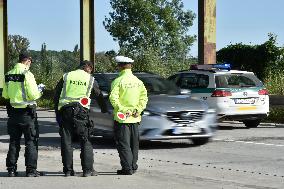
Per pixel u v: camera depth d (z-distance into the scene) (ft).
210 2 112.37
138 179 49.16
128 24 468.34
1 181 48.16
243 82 94.07
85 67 50.83
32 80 50.16
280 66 147.13
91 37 138.92
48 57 206.49
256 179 49.78
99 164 57.72
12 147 50.67
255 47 149.28
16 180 48.60
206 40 111.96
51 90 160.97
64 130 50.39
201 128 70.33
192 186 46.14
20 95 49.85
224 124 103.30
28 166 50.31
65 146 50.39
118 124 51.49
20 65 50.49
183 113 69.56
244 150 68.59
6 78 50.39
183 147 71.67
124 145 51.42
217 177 50.52
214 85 92.43
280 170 54.54
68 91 50.01
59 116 50.49
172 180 48.80
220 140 78.64
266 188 45.62
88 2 138.41
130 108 51.62
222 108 91.50
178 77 98.12
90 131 50.57
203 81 94.07
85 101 50.01
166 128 68.85
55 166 56.08
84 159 50.44
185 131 69.36
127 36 470.80
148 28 472.03
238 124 103.40
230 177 50.65
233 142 76.33
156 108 69.26
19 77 49.98
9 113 50.44
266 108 93.91
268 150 68.49
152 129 68.90
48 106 154.40
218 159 61.46
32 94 49.98
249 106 92.63
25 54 50.60
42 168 54.85
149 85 76.38
